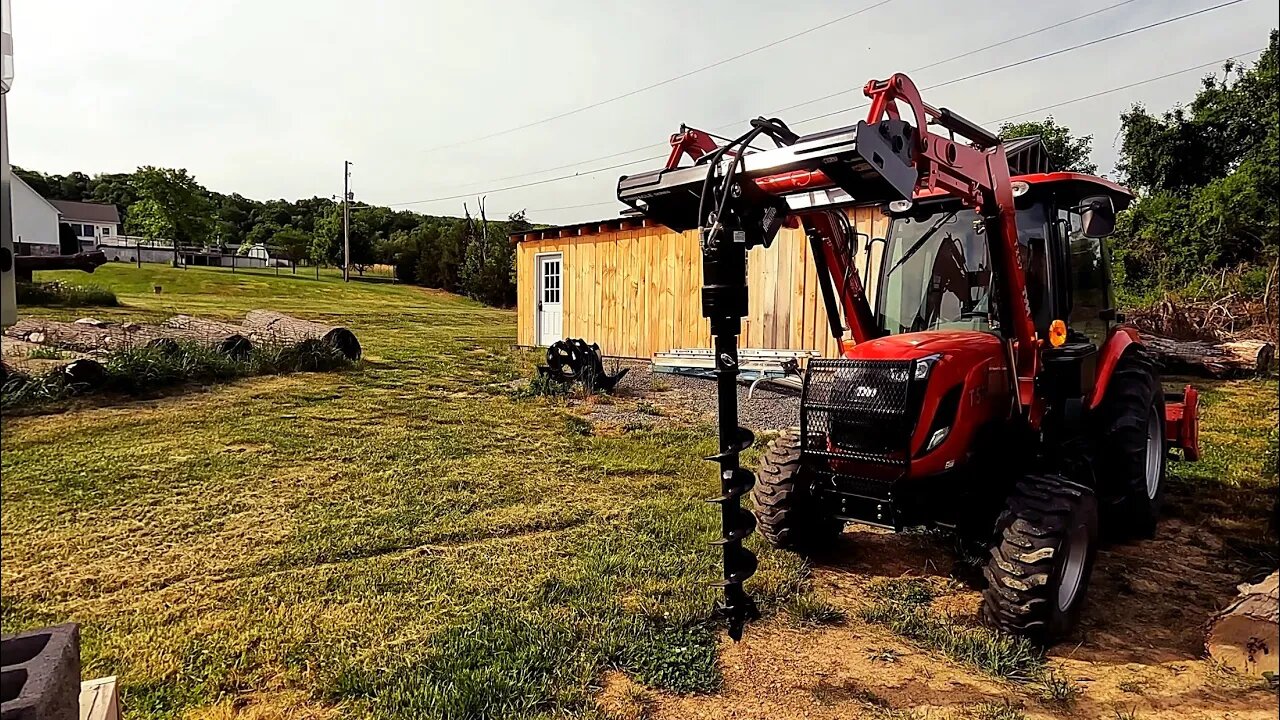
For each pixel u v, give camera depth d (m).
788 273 10.98
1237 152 22.41
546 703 2.82
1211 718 2.81
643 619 3.48
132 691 2.90
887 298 4.52
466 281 40.53
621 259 13.75
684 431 7.68
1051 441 4.21
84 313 17.30
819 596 3.87
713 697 2.92
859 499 3.69
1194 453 5.50
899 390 3.44
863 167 2.71
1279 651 3.05
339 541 4.46
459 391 9.95
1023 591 3.22
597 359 10.23
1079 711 2.87
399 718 2.71
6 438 6.65
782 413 8.73
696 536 4.62
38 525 4.64
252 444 6.67
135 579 3.92
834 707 2.87
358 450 6.59
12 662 2.03
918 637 3.44
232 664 3.10
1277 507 4.93
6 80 1.74
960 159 3.29
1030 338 3.76
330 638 3.31
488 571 4.06
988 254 3.65
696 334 12.48
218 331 12.84
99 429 7.03
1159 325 14.24
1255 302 14.76
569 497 5.43
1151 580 4.14
